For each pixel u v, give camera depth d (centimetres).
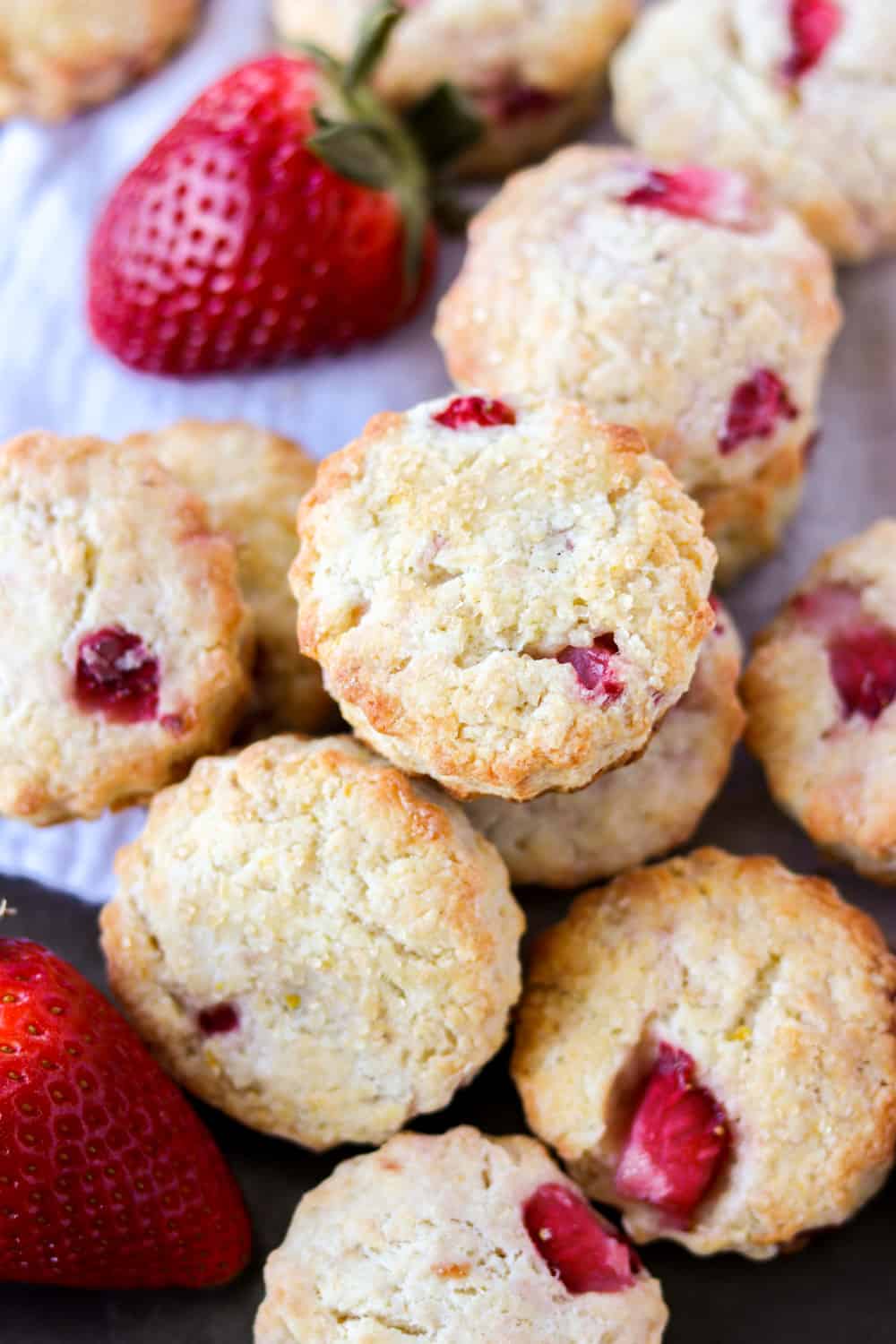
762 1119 34
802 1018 34
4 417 41
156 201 38
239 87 38
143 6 42
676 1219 34
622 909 35
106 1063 33
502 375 36
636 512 33
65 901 37
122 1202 33
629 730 32
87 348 41
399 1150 34
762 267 37
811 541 39
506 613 33
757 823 38
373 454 34
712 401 36
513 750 32
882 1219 35
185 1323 34
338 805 34
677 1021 34
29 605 34
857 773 36
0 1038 33
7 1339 34
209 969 34
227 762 35
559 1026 35
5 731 34
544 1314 33
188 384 40
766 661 37
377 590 33
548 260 37
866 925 35
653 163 38
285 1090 34
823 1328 34
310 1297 33
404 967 34
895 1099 34
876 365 40
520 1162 34
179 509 35
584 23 41
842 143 39
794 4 40
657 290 36
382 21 38
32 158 42
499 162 42
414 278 39
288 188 38
